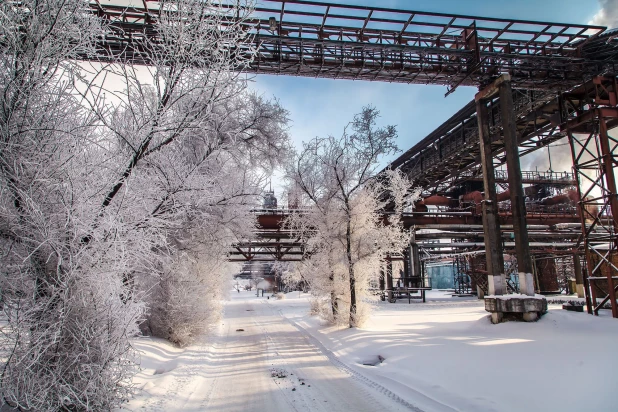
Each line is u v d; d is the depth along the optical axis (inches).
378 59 663.8
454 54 658.8
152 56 261.7
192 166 327.6
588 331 426.3
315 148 664.4
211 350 475.8
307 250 691.4
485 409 212.7
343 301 618.8
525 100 858.8
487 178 620.4
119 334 211.3
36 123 198.7
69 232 201.5
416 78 691.4
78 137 209.3
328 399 259.4
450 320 661.9
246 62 285.4
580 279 1084.5
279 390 285.9
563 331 436.8
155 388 268.5
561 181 1658.5
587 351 313.9
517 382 247.9
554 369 266.5
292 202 714.2
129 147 235.1
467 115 1032.2
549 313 502.6
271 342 542.0
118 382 212.2
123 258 209.8
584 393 210.5
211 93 247.8
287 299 1947.6
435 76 683.4
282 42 621.9
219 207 451.2
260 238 976.9
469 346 378.6
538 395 219.8
